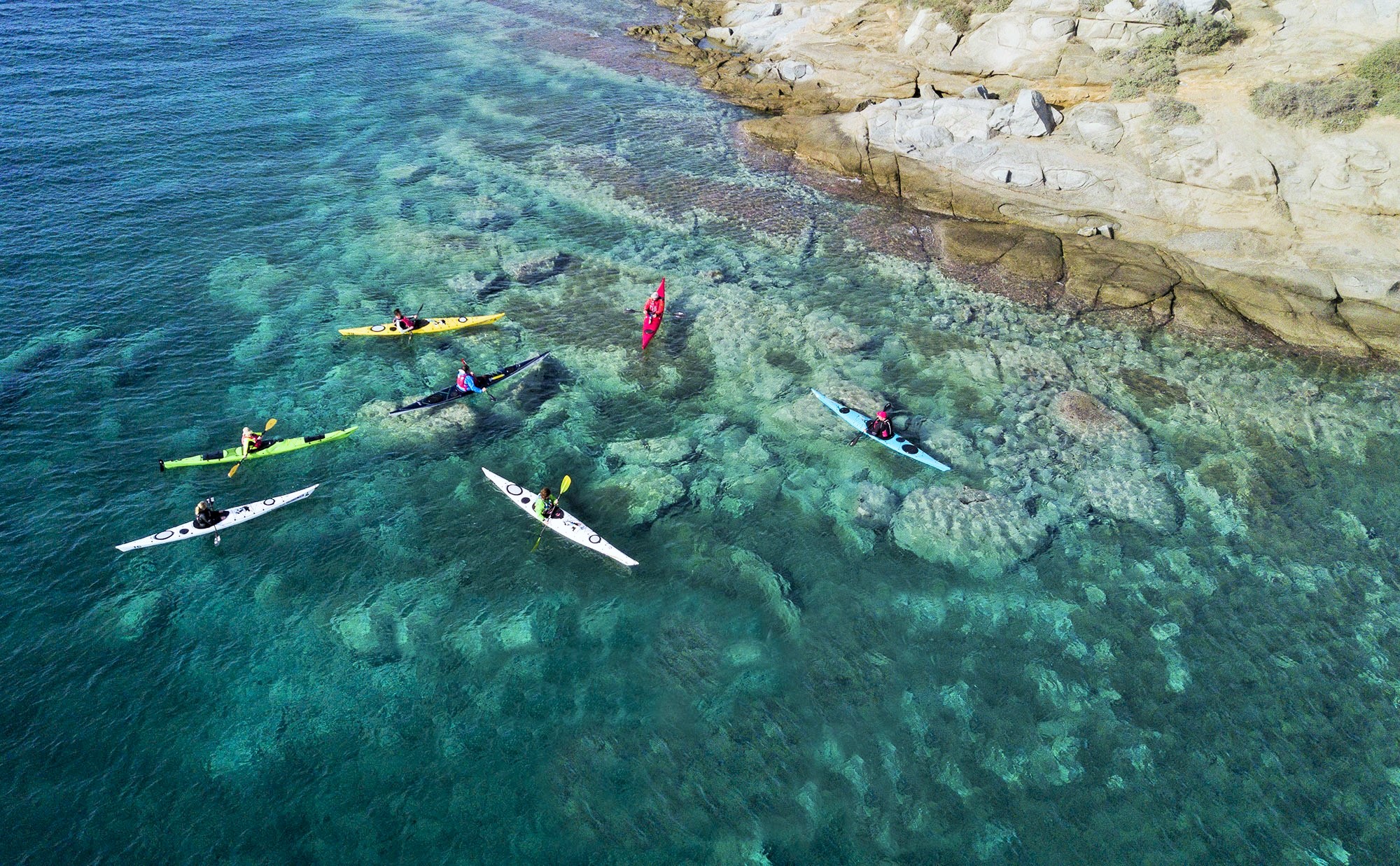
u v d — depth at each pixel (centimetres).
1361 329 2891
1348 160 3141
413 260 3042
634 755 1573
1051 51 3925
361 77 4612
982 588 1953
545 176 3725
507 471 2186
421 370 2514
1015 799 1540
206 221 3142
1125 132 3566
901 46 4544
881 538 2064
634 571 1941
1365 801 1569
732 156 4047
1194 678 1777
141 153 3534
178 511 1989
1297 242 3159
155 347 2492
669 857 1428
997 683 1745
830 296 3020
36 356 2389
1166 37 3622
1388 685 1778
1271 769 1612
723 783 1536
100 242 2930
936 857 1446
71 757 1481
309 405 2342
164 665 1650
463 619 1800
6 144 3431
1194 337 2872
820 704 1684
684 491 2164
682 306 2905
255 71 4512
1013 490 2216
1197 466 2338
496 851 1418
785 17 5331
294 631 1741
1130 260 3206
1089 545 2078
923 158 3859
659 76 5019
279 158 3659
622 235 3319
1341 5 3447
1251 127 3334
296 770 1502
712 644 1789
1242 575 2019
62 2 4978
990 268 3216
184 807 1430
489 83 4722
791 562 1989
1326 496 2262
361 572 1883
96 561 1845
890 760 1590
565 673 1708
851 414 2430
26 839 1361
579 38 5575
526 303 2867
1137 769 1600
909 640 1827
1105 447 2372
